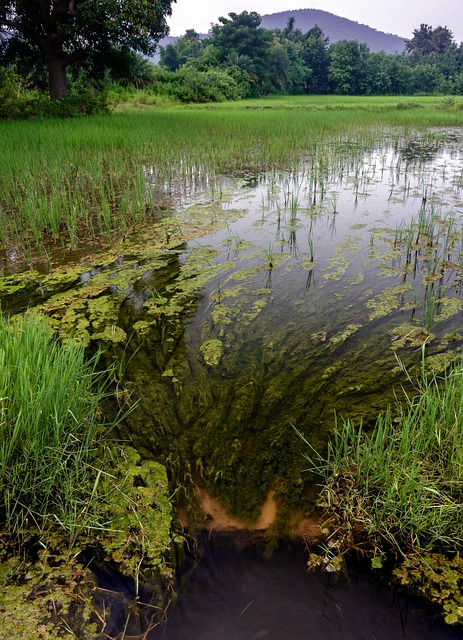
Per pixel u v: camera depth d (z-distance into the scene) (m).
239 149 10.58
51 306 3.74
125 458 2.25
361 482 2.01
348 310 3.63
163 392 2.74
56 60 16.16
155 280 4.20
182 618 1.58
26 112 14.70
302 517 1.95
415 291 3.89
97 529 1.88
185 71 34.88
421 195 6.82
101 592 1.66
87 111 16.42
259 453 2.28
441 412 2.23
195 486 2.10
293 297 3.85
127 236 5.34
